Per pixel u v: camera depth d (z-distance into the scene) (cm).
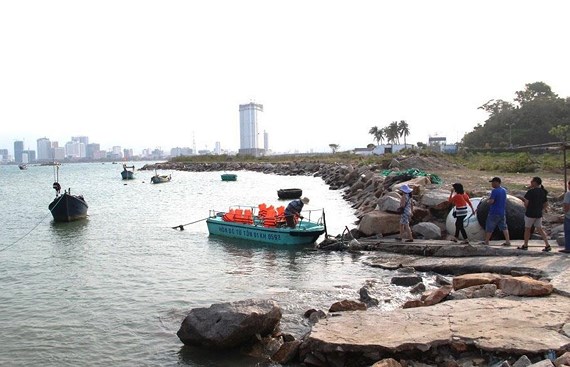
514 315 973
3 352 1100
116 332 1200
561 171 4369
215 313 1074
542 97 11762
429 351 877
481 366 830
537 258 1495
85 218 3566
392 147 11044
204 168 12781
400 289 1424
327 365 930
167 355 1056
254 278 1670
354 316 1035
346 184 5519
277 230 2238
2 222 3491
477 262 1538
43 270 1897
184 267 1881
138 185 7756
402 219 1962
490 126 11388
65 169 19562
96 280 1712
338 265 1803
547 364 742
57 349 1111
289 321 1196
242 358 1017
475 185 3170
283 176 8631
